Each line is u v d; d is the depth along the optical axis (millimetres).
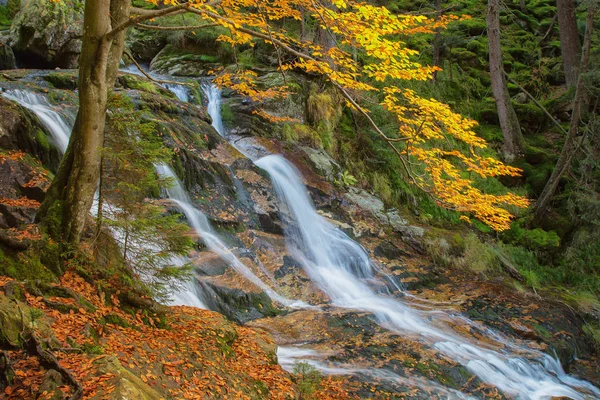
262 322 8484
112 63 6516
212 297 8297
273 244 10672
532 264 14633
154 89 12578
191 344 5742
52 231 5809
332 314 9141
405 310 10109
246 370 5988
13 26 14289
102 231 6352
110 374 4043
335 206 13086
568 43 20359
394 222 13773
